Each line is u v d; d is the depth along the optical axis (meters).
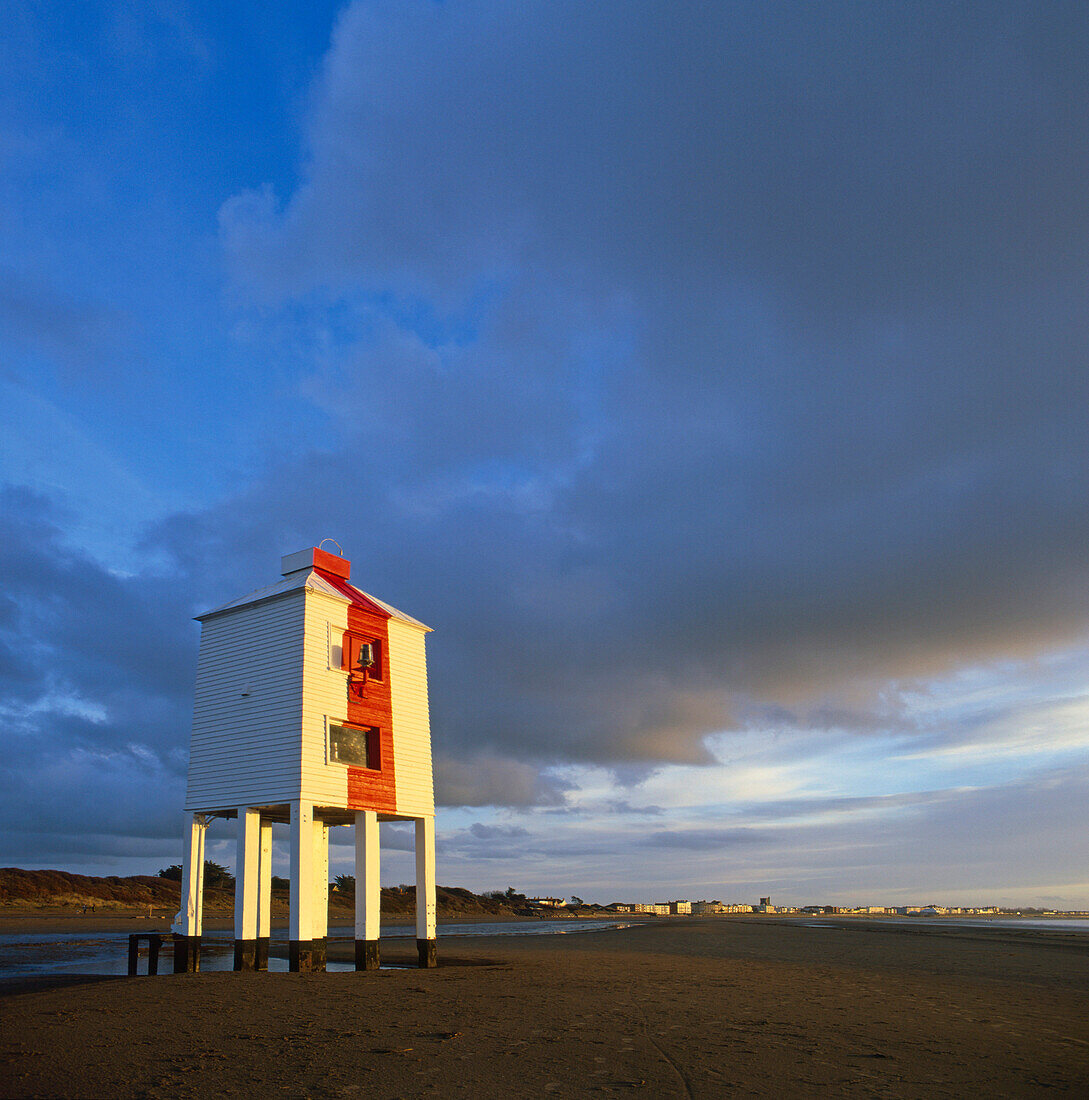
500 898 175.00
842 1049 13.70
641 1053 12.73
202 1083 10.27
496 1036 13.88
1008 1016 18.80
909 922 121.44
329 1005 17.36
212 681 27.06
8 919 71.06
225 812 26.47
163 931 64.88
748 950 43.38
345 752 25.64
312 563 27.83
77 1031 13.78
